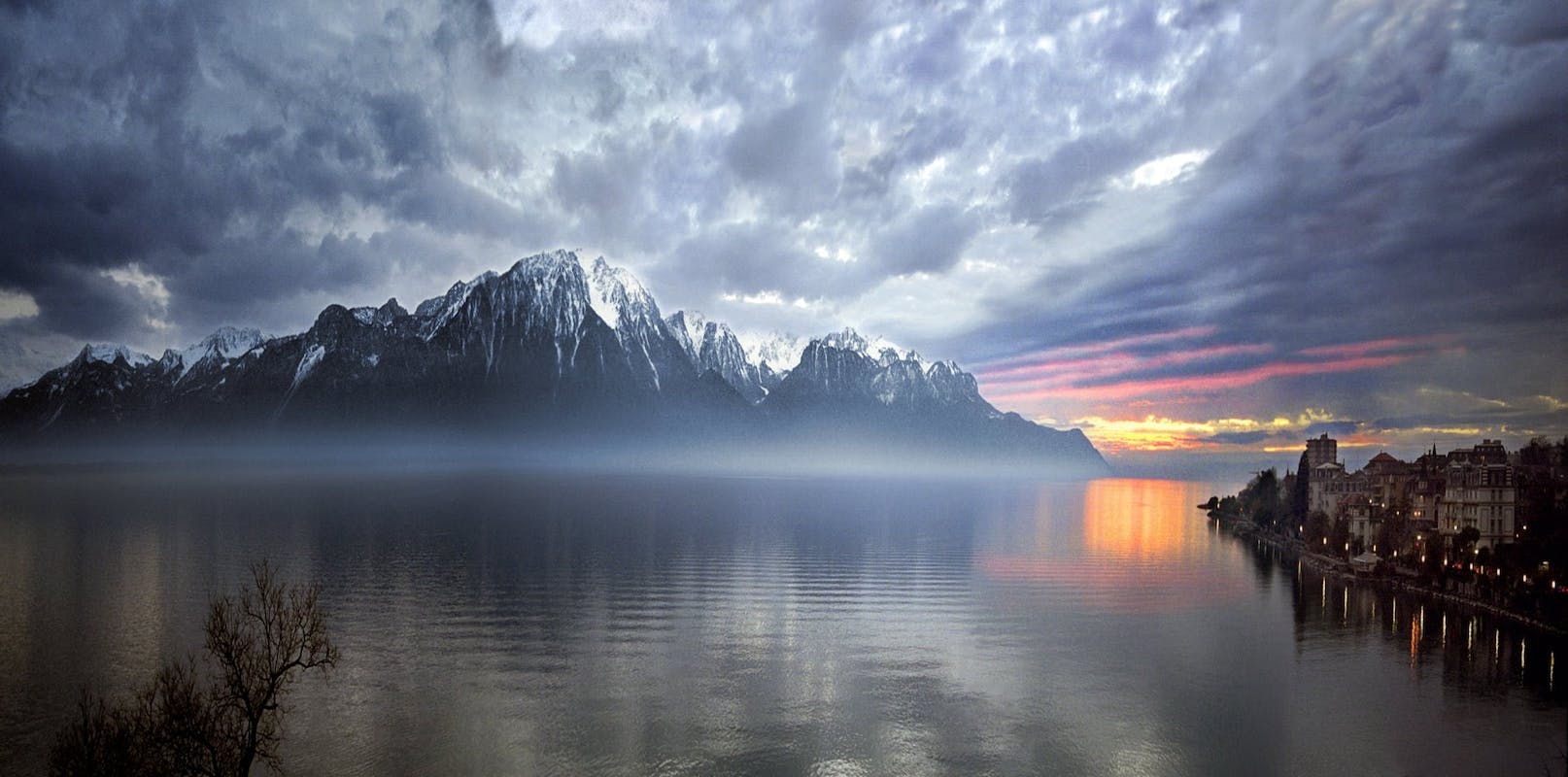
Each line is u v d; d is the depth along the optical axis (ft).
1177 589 540.52
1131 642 391.04
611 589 527.81
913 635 406.00
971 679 333.42
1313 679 329.11
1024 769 249.14
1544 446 554.46
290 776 241.96
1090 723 285.02
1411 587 526.98
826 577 585.22
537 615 445.37
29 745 271.49
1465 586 492.95
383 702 299.38
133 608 459.32
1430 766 249.14
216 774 169.27
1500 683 321.11
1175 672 340.80
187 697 172.86
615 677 331.98
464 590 517.96
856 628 420.36
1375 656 361.71
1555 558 458.91
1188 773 246.27
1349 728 277.23
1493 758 254.47
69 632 404.36
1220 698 308.19
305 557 646.74
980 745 267.18
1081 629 418.72
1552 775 241.35
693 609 466.29
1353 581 571.69
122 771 160.97
